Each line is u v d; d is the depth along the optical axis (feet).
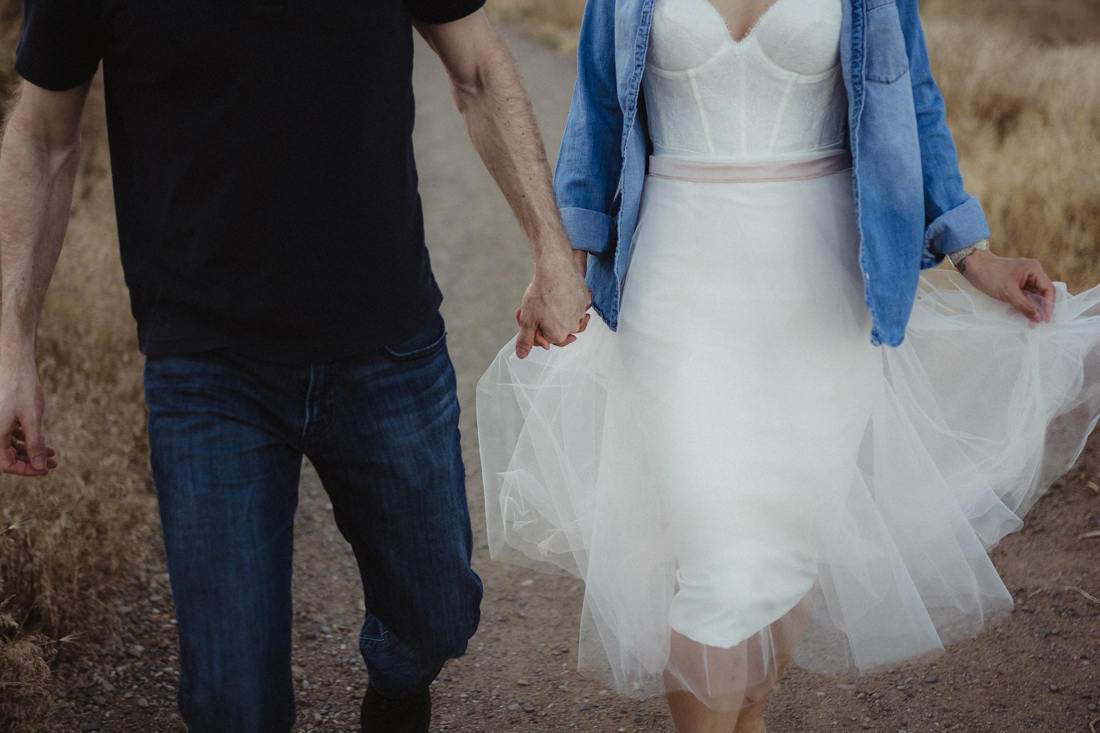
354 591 10.55
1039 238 15.57
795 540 6.34
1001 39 31.55
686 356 6.46
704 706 6.26
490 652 9.43
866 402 6.59
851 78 6.06
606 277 7.04
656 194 6.71
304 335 5.42
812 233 6.35
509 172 6.27
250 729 5.34
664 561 6.81
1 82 22.63
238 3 4.97
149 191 5.37
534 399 7.41
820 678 8.65
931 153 6.51
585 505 7.27
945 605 6.95
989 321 7.06
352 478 5.93
